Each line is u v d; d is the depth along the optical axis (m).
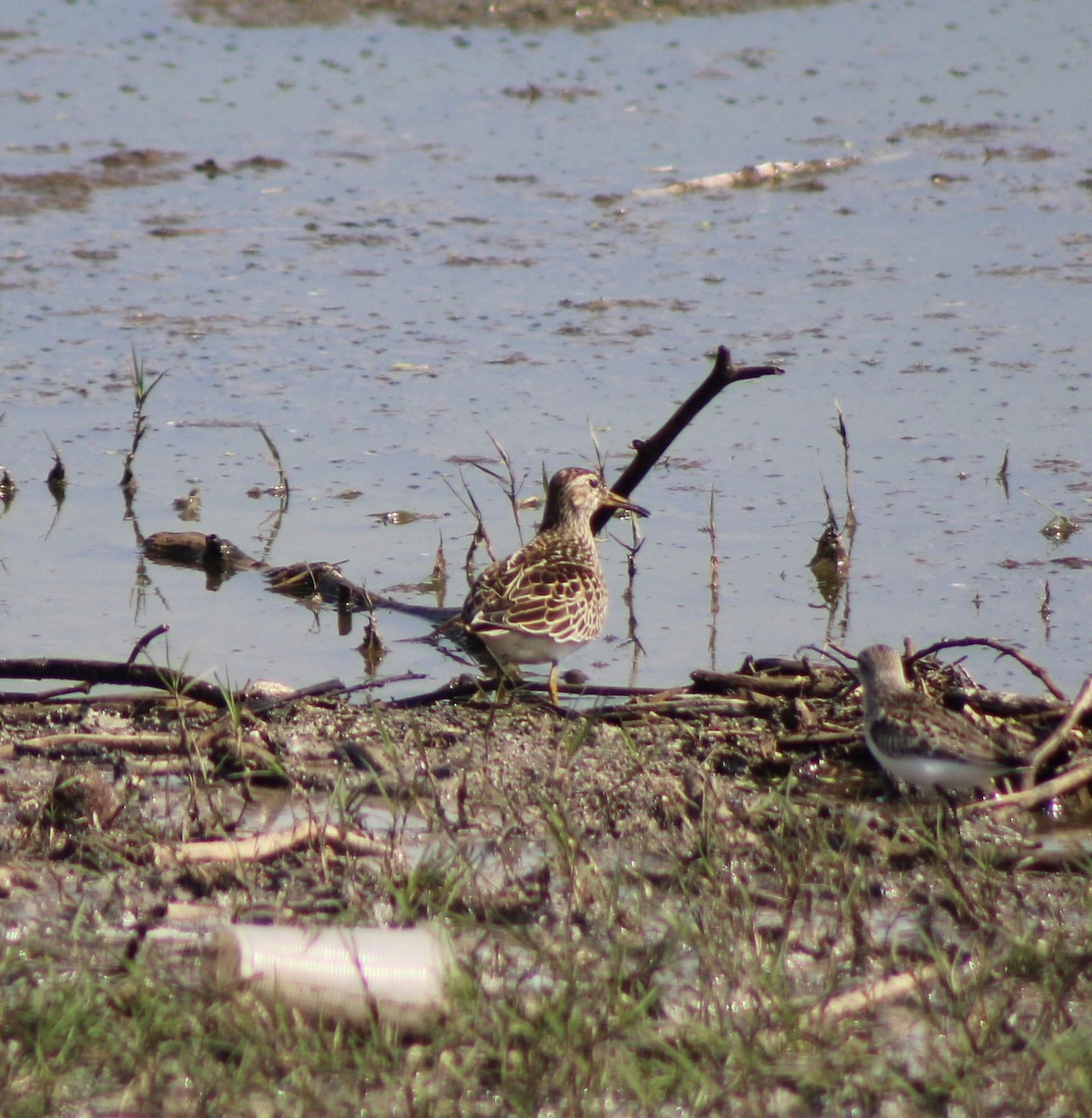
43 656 12.10
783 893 8.41
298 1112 6.42
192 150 23.95
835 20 31.45
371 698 11.32
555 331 18.31
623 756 10.32
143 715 11.03
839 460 15.50
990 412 16.31
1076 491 14.75
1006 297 19.00
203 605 13.33
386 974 7.10
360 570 13.83
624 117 25.78
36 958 7.51
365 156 24.06
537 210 22.12
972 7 32.28
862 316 18.56
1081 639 12.32
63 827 9.09
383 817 9.55
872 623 12.72
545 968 7.56
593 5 31.20
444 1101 6.56
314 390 16.91
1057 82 27.59
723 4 31.84
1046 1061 6.67
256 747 10.06
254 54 28.84
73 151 23.55
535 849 9.06
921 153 24.23
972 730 9.02
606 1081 6.61
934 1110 6.60
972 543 13.99
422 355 17.67
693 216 21.97
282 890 8.41
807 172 23.47
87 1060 6.72
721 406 16.62
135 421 15.52
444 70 28.14
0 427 16.03
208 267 19.92
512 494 14.02
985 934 8.02
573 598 11.91
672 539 14.35
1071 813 9.75
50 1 31.69
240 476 15.35
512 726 10.93
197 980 7.29
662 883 8.57
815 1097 6.66
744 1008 7.28
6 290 19.03
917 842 8.83
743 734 10.73
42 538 14.30
